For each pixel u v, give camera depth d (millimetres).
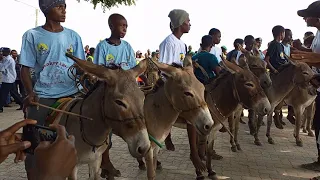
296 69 7184
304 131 9258
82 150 3229
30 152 1656
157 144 4094
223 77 5348
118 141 7930
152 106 4223
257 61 7434
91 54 12977
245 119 11242
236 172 5871
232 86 5160
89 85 3711
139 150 2770
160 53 5316
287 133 9125
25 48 3531
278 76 7586
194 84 3850
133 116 2791
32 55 3576
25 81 3527
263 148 7559
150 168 4289
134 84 2902
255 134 7898
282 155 7000
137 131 2785
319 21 4977
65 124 3320
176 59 5289
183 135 8688
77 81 3664
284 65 7590
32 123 1670
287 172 5898
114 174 5363
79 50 3840
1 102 12125
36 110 3590
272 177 5637
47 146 1321
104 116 3000
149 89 4352
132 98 2816
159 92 4207
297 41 8828
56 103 3543
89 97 3227
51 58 3592
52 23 3600
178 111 3967
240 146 7695
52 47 3574
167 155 6848
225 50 13539
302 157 6855
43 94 3604
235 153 7109
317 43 5316
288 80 7336
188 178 5516
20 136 1755
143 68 3131
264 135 8852
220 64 5543
